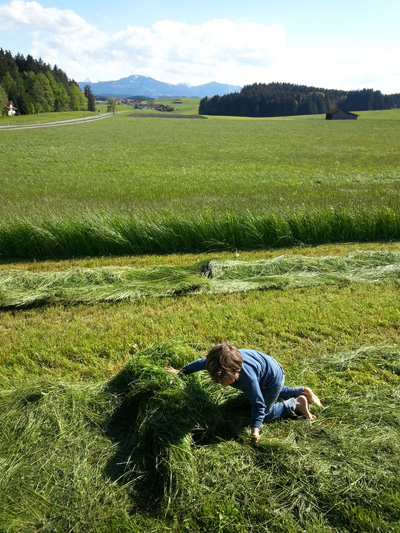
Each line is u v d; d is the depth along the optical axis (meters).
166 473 2.59
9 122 69.62
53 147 33.41
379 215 8.41
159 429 2.81
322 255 7.45
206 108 134.75
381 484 2.53
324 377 3.74
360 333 4.52
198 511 2.42
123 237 7.79
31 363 4.04
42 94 103.94
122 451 2.87
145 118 92.56
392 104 140.75
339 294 5.60
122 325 4.80
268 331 4.61
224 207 9.20
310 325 4.66
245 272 6.32
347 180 16.78
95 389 3.40
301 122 78.06
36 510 2.40
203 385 3.40
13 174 19.08
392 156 26.75
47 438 2.88
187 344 4.12
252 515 2.40
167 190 13.59
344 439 2.89
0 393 3.33
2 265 7.12
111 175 18.94
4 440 2.86
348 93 137.12
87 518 2.37
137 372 3.33
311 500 2.47
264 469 2.70
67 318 5.08
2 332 4.73
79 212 8.66
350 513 2.38
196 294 5.64
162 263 7.21
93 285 5.89
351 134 48.94
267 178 17.72
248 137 46.09
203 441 2.95
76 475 2.60
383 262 6.68
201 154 29.30
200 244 8.00
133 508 2.50
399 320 4.78
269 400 3.04
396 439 2.86
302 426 3.07
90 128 58.97
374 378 3.67
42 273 6.28
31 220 7.83
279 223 8.08
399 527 2.28
